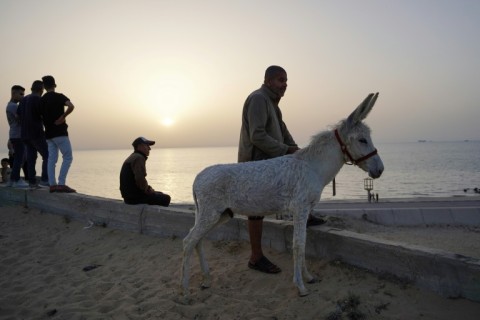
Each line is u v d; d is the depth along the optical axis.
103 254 6.46
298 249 4.26
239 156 5.29
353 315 3.74
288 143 5.66
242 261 5.37
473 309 3.56
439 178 74.75
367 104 4.35
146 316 4.23
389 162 146.38
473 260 3.73
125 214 7.32
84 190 63.84
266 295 4.44
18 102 9.58
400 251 4.17
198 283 4.91
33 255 6.64
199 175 4.54
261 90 5.06
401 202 13.83
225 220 4.77
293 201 4.29
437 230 10.20
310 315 3.90
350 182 69.00
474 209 11.36
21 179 10.62
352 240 4.63
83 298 4.87
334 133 4.55
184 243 4.53
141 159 7.33
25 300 4.96
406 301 3.87
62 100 8.27
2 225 8.34
